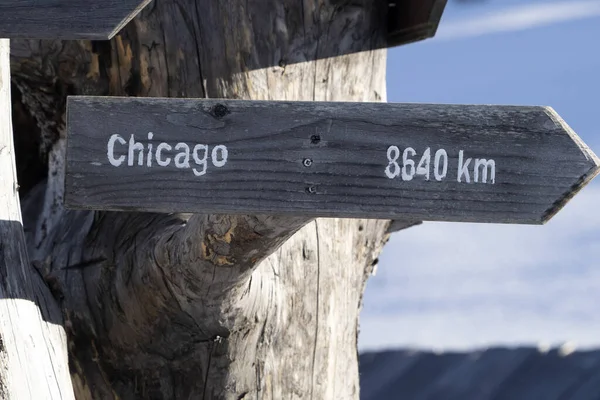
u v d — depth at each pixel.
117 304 2.98
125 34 3.14
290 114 2.41
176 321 2.93
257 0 3.15
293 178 2.41
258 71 3.13
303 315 3.12
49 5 2.40
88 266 3.05
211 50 3.12
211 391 3.01
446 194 2.41
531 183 2.42
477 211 2.41
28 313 2.70
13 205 2.75
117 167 2.40
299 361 3.11
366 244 3.37
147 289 2.90
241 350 2.97
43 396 2.63
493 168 2.42
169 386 3.02
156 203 2.40
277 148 2.41
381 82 3.41
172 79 3.13
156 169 2.40
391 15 3.43
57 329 2.79
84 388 3.04
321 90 3.23
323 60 3.24
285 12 3.18
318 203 2.40
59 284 3.00
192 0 3.12
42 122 3.33
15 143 3.40
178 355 2.99
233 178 2.40
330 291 3.20
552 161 2.42
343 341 3.29
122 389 3.04
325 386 3.19
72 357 3.03
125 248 2.99
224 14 3.12
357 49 3.31
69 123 2.41
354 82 3.31
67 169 2.40
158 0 3.12
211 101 2.41
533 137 2.42
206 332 2.93
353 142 2.41
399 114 2.42
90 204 2.40
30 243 3.21
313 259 3.15
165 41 3.12
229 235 2.63
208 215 2.64
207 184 2.40
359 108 2.42
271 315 3.00
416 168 2.41
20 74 3.23
